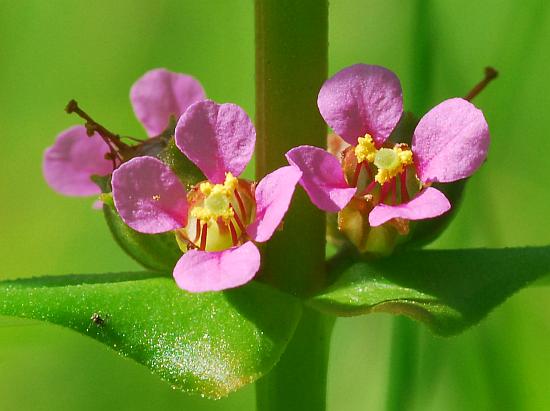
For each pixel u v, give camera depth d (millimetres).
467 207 91
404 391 85
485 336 88
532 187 96
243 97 106
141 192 72
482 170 90
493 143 95
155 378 97
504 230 96
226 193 72
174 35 111
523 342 89
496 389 88
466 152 72
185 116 72
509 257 75
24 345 85
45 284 75
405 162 73
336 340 100
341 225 76
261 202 71
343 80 73
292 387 77
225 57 107
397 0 98
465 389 90
